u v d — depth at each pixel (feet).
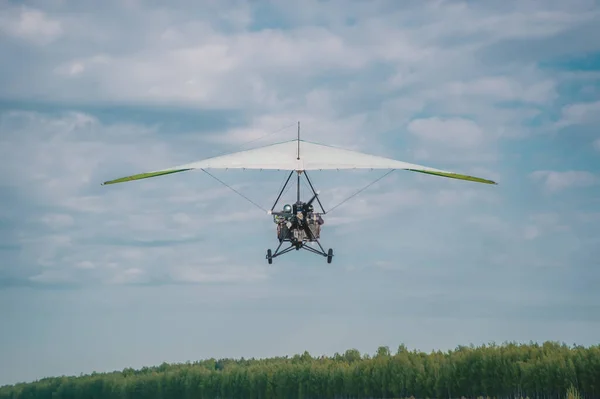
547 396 536.42
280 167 170.09
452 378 584.40
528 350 578.66
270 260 169.89
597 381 529.45
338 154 179.32
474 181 184.75
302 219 167.32
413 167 176.35
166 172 173.47
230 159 174.50
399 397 611.06
